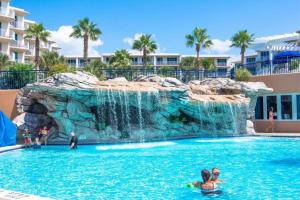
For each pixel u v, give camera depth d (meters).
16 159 14.95
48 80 20.25
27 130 19.05
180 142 21.59
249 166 12.91
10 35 55.34
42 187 9.72
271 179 10.49
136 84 22.41
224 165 13.20
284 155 15.78
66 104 20.09
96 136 20.78
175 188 9.50
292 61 26.50
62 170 12.36
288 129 26.19
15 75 24.00
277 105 26.89
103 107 21.02
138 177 11.06
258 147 18.83
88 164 13.66
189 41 57.22
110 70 26.47
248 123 25.06
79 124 20.50
